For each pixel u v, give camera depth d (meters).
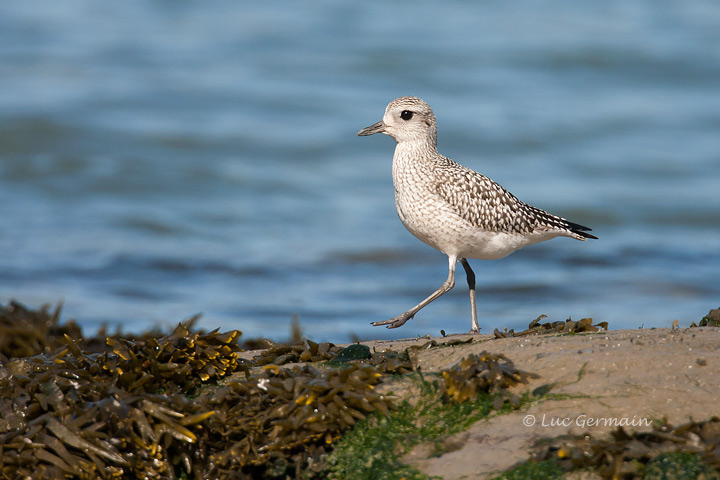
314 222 19.33
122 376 6.57
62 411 6.08
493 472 5.35
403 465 5.60
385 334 12.41
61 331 11.38
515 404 5.95
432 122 9.21
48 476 5.75
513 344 6.91
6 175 22.00
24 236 17.83
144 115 26.05
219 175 22.53
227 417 6.21
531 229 9.27
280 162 23.50
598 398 5.88
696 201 21.00
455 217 8.84
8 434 5.89
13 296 14.18
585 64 31.30
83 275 15.62
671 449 5.22
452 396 6.14
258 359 7.45
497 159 24.03
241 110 26.91
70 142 23.86
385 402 6.12
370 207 20.41
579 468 5.26
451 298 14.64
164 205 20.39
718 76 30.33
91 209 20.05
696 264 16.61
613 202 20.86
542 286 15.23
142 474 5.98
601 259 16.98
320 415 5.98
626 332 7.21
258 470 6.08
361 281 15.59
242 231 18.67
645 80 30.38
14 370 6.59
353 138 25.08
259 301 14.23
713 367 6.11
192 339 6.97
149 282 15.27
